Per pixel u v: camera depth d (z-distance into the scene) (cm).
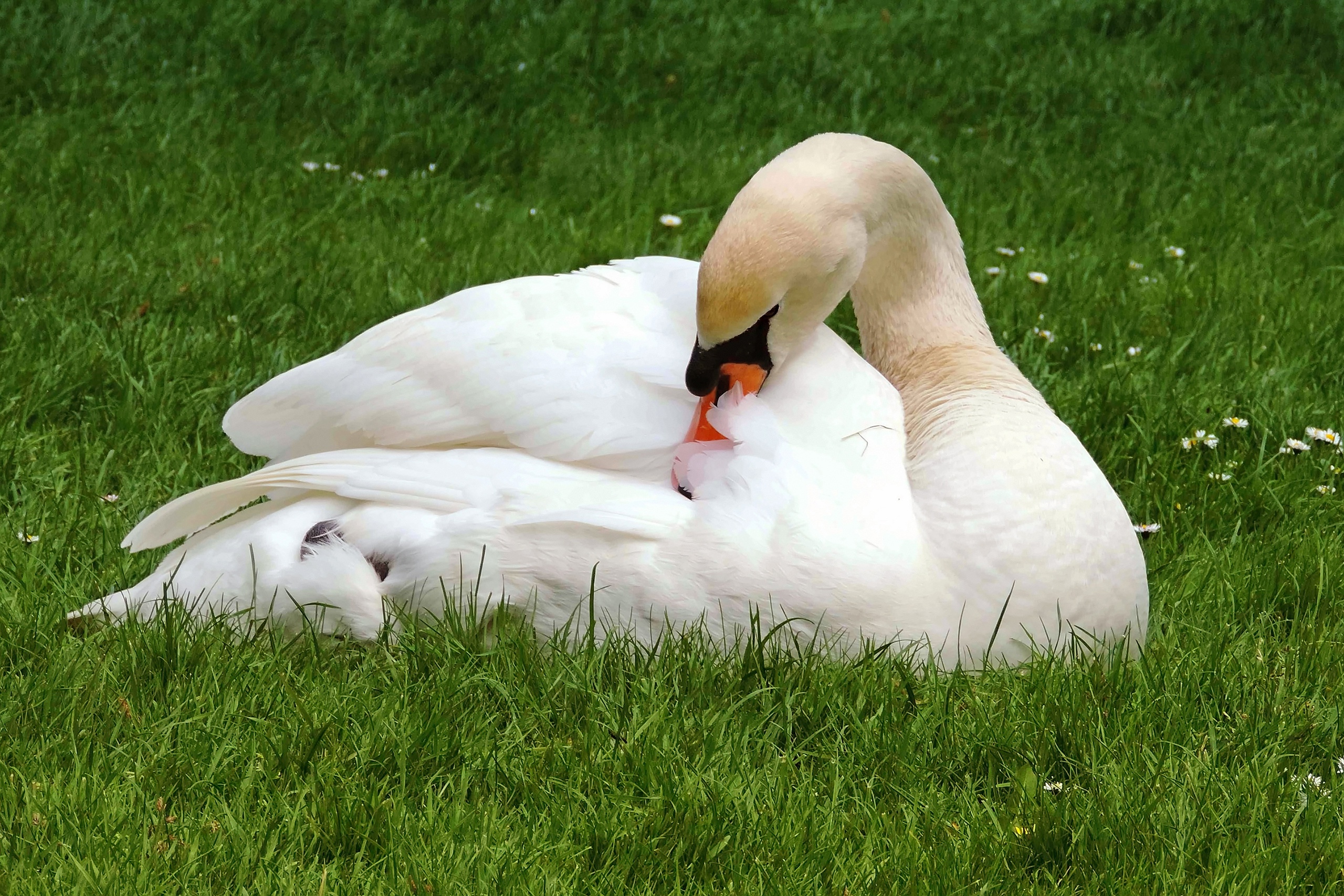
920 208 800
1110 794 601
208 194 1389
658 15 2131
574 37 1978
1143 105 1934
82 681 664
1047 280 1277
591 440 702
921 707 670
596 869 570
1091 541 688
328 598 696
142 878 536
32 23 1777
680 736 631
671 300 767
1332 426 1024
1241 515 895
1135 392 1034
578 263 1297
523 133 1667
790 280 710
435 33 1938
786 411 713
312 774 605
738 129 1803
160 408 965
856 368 748
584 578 677
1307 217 1559
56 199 1345
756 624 659
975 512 678
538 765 621
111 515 838
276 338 1097
